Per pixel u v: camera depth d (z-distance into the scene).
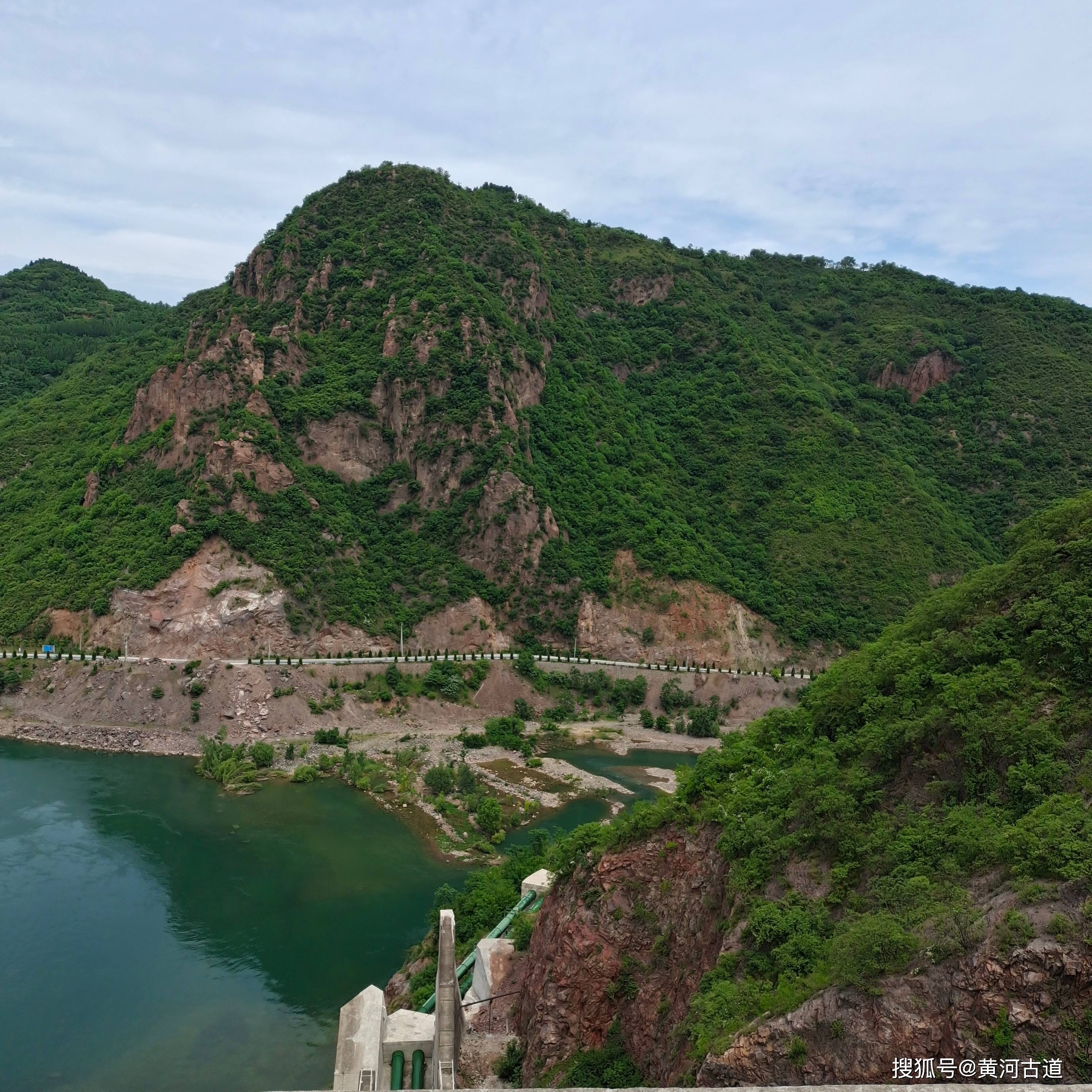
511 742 133.00
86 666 135.88
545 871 68.38
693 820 44.47
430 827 98.69
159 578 142.00
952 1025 25.19
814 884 35.31
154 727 128.00
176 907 77.62
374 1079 43.16
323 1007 63.81
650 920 42.88
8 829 92.75
